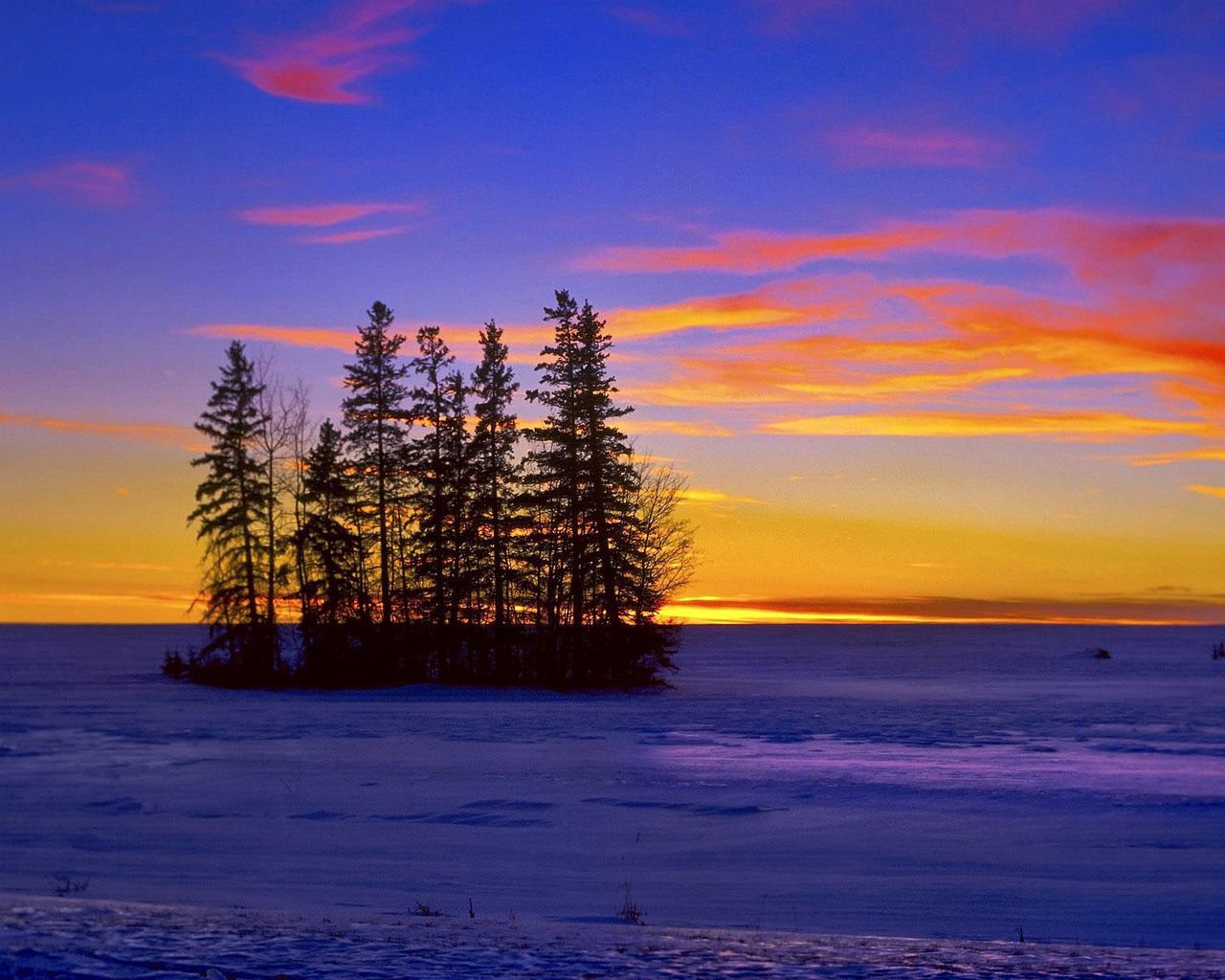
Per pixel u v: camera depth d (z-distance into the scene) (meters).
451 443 69.00
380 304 68.94
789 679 74.12
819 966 5.26
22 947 4.93
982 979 4.91
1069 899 13.08
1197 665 100.44
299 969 4.65
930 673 84.94
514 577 66.94
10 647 164.50
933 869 14.98
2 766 25.69
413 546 69.31
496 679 67.06
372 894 13.01
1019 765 25.59
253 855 15.78
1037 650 165.88
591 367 66.44
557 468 66.50
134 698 52.34
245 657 66.62
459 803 20.50
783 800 20.77
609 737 33.00
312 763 26.38
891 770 24.56
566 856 15.95
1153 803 20.02
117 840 16.81
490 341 69.50
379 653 67.88
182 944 5.23
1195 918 12.07
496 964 5.02
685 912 12.21
